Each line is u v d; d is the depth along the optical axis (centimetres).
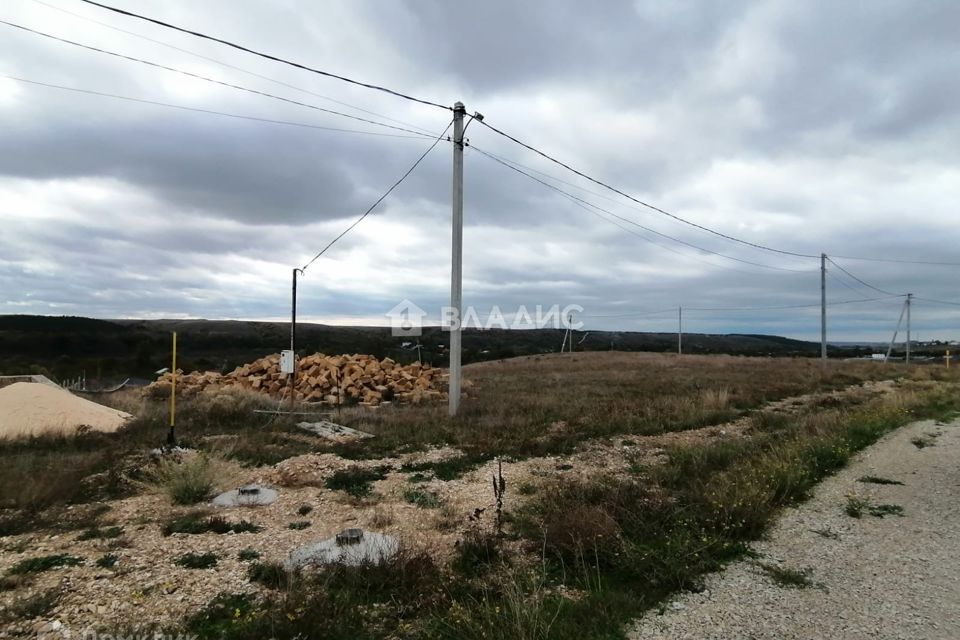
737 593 405
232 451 927
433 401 1806
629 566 450
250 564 475
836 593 404
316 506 657
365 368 2142
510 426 1162
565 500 614
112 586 429
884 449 926
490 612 357
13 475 742
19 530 570
